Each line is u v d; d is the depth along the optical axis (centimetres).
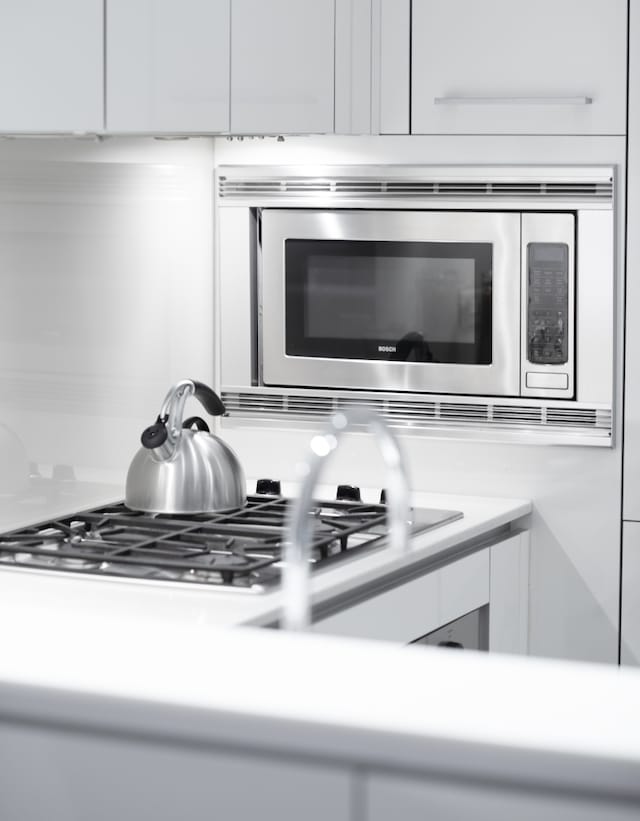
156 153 281
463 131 282
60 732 87
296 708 81
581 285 277
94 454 264
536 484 285
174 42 221
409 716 79
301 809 82
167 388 292
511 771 75
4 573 206
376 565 213
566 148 277
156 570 205
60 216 250
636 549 279
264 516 242
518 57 278
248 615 180
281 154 296
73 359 255
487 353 285
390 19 285
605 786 74
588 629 284
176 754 84
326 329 296
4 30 196
